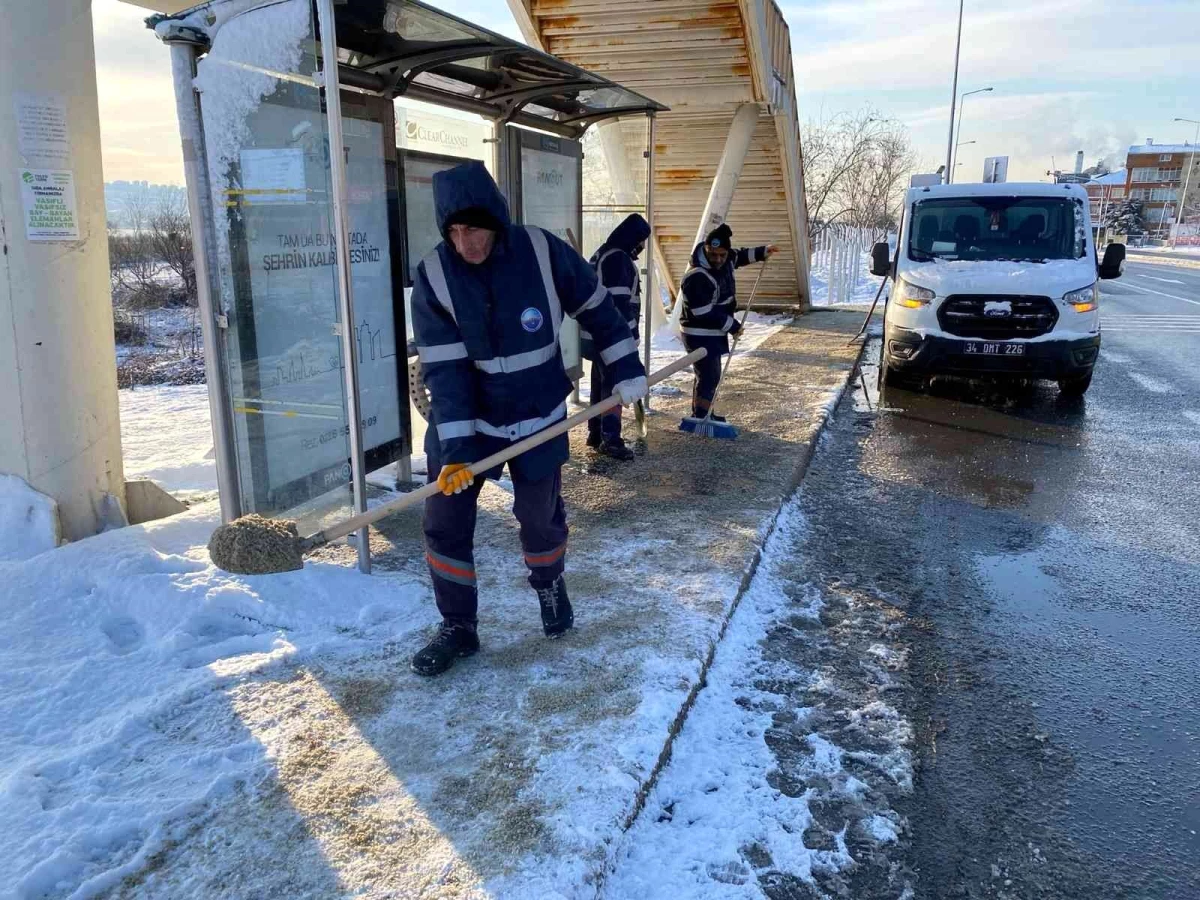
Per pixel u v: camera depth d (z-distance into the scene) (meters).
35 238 4.24
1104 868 2.58
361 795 2.59
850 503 5.80
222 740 2.86
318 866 2.31
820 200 30.94
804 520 5.43
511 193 6.51
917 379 9.73
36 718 2.94
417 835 2.43
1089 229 9.42
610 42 9.77
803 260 15.27
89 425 4.57
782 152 12.16
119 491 4.84
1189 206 103.69
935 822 2.75
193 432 8.03
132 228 20.42
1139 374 10.84
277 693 3.13
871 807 2.80
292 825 2.46
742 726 3.18
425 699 3.11
